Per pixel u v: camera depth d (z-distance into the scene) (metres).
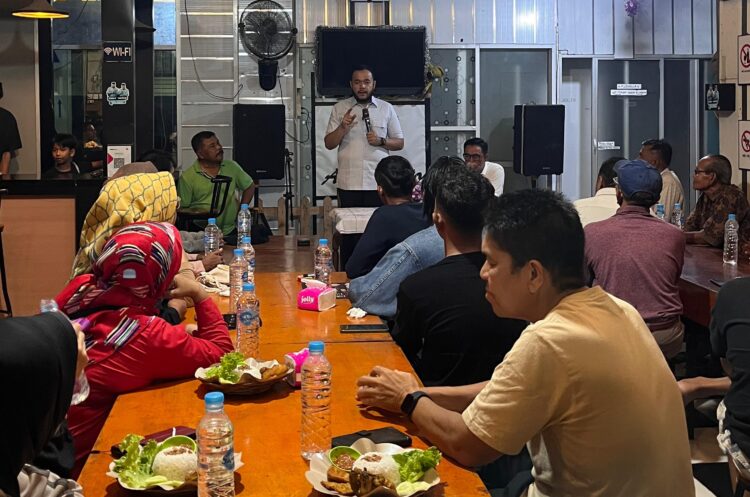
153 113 8.61
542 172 9.30
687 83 10.04
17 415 1.39
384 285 3.46
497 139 9.93
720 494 3.72
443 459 2.00
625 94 9.98
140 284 2.53
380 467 1.82
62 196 6.24
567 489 1.81
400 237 3.99
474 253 2.75
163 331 2.53
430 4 9.62
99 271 2.54
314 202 9.16
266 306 3.72
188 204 6.54
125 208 2.79
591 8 9.84
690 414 4.43
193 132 9.17
